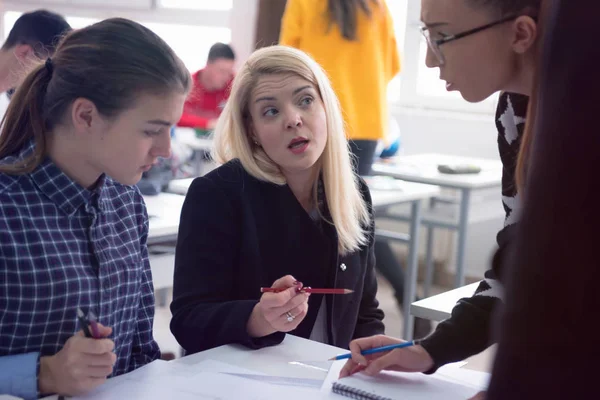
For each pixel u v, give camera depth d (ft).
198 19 16.62
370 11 10.06
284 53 5.06
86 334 3.41
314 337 5.20
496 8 3.38
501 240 4.09
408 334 10.96
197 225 4.96
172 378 3.76
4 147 3.73
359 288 5.38
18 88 3.71
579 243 1.23
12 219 3.53
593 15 1.25
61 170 3.69
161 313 11.80
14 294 3.52
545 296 1.25
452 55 3.57
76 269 3.73
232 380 3.76
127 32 3.54
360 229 5.36
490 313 3.99
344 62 10.00
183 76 3.62
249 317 4.37
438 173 11.33
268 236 5.07
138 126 3.51
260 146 5.19
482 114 14.38
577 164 1.24
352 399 3.61
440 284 14.66
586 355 1.22
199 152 13.30
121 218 4.19
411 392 3.69
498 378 1.30
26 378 3.37
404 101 15.10
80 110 3.49
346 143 5.28
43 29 7.72
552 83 1.30
